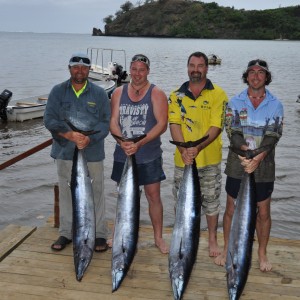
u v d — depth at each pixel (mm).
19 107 17031
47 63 57844
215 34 182875
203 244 4980
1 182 10398
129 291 3992
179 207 3805
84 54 4453
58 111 4559
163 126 4453
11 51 96125
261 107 4121
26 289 3984
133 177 3922
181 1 195875
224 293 4004
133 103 4500
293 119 18391
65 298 3863
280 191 9641
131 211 3871
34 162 12062
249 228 3668
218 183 4684
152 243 4977
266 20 181750
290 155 12641
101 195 4777
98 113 4562
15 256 4586
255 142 4145
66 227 4781
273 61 68562
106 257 4613
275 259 4633
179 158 4598
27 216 8570
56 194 5207
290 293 4012
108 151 13375
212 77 39906
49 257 4578
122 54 79875
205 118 4480
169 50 96188
